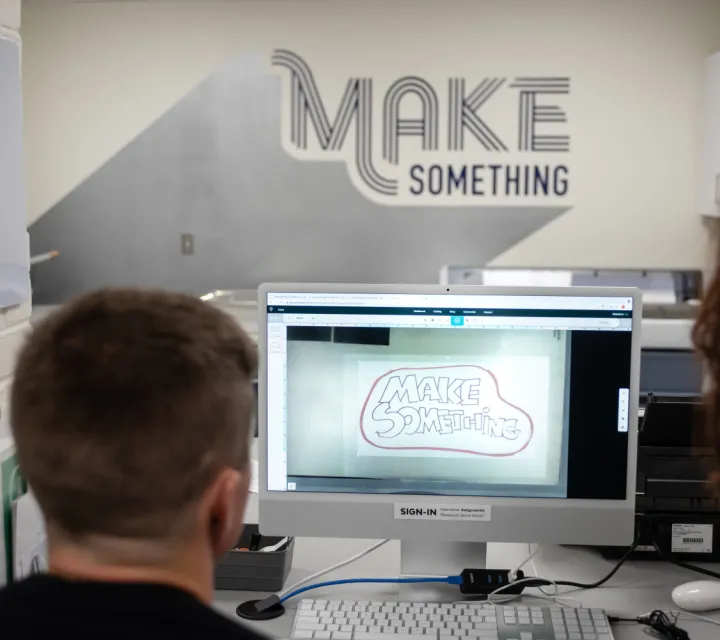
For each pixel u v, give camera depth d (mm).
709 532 1556
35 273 4789
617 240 4586
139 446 628
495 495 1428
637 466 1557
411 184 4613
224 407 668
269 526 1446
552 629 1288
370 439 1427
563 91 4500
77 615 606
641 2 4418
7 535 1261
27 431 638
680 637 1285
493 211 4609
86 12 4598
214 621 624
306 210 4676
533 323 1396
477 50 4492
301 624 1304
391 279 4699
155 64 4621
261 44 4566
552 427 1412
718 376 711
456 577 1474
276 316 1410
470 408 1416
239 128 4637
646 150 4520
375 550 1629
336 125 4598
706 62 4352
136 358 642
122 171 4711
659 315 4227
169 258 4762
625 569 1557
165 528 655
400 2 4480
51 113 4676
